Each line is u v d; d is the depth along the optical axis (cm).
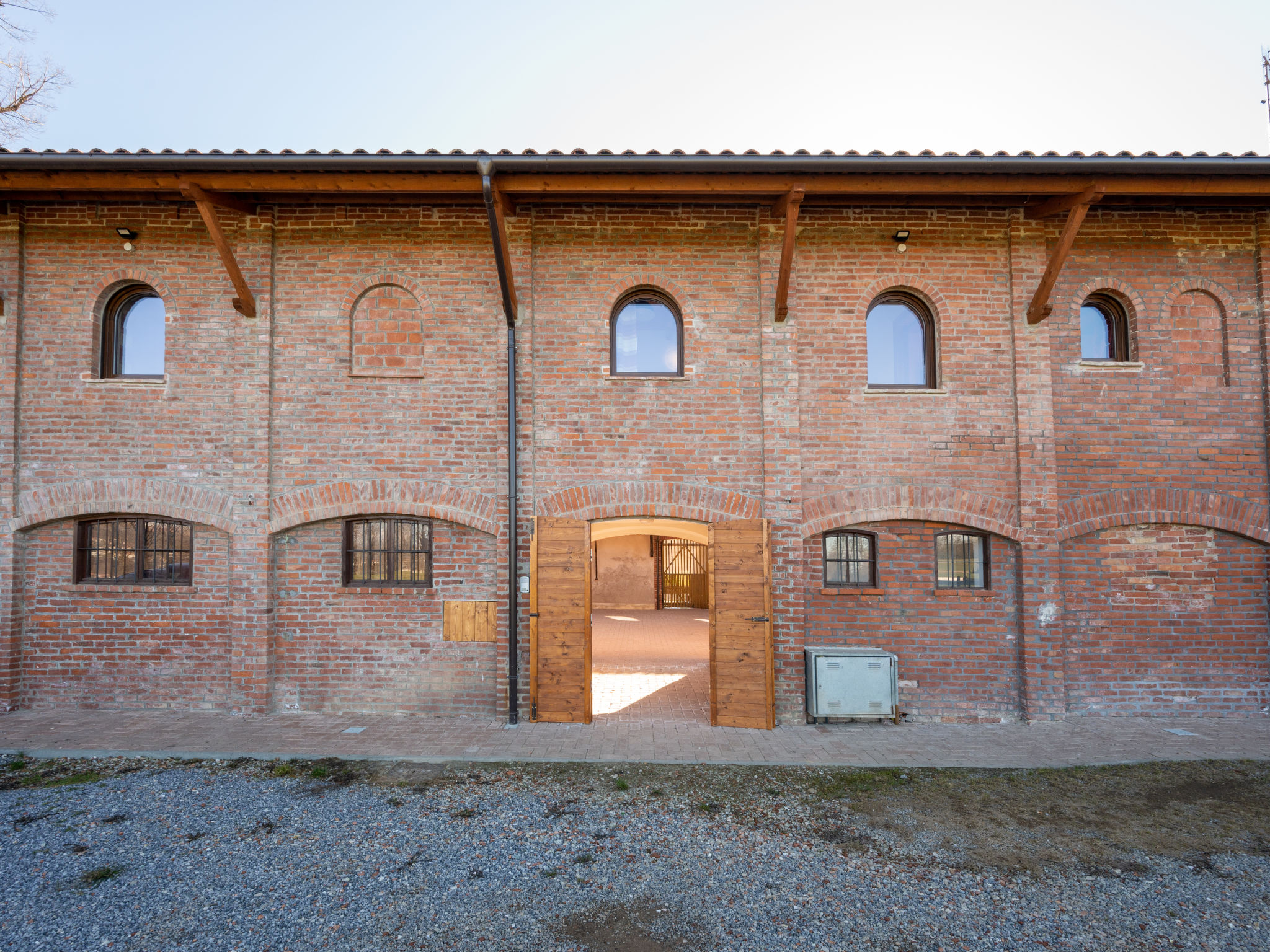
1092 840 479
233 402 768
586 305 777
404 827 491
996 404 772
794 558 746
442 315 777
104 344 789
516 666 736
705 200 764
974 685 757
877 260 780
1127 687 767
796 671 740
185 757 624
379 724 726
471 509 758
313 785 566
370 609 769
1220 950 355
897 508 761
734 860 447
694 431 766
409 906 390
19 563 762
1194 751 651
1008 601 764
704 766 615
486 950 351
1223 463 776
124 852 450
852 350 777
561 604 745
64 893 399
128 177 686
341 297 776
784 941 361
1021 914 387
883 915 384
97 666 764
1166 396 781
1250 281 791
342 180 692
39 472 763
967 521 759
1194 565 779
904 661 764
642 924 376
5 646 748
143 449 766
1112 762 623
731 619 738
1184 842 476
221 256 717
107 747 644
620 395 768
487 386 771
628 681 962
